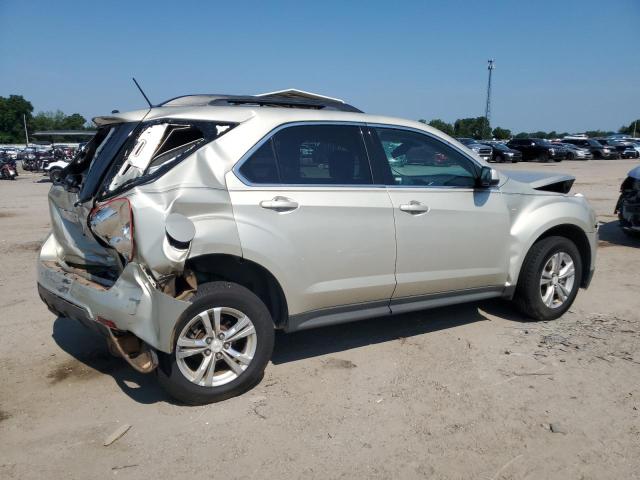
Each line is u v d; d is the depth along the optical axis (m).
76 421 3.50
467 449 3.18
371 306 4.31
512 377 4.07
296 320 3.98
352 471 2.99
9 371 4.20
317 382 4.02
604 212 12.09
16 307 5.63
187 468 3.02
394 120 4.47
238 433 3.36
